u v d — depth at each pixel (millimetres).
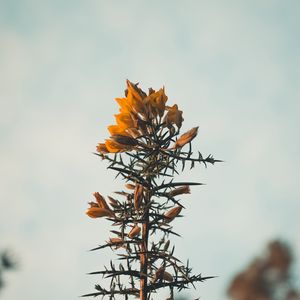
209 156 532
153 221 526
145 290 513
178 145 552
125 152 537
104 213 538
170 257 516
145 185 527
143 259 519
